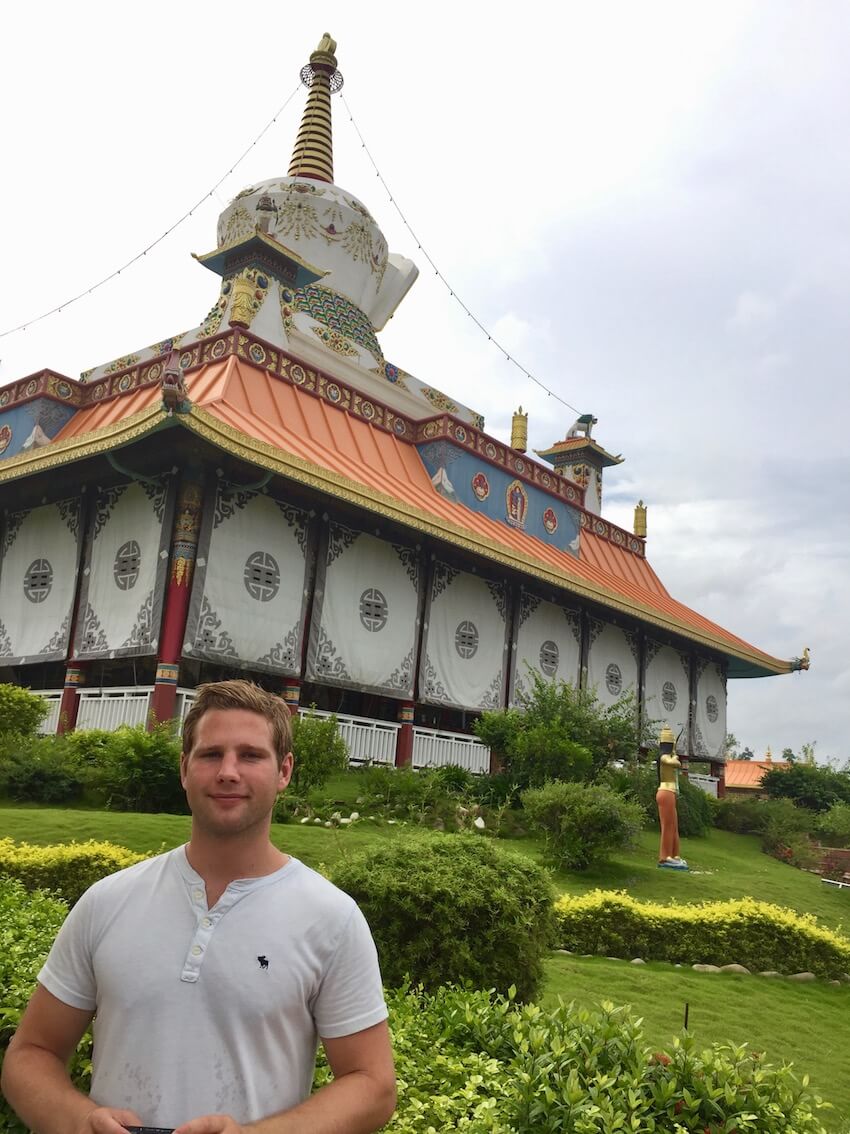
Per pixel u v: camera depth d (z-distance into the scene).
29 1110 2.63
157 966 2.66
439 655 25.91
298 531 22.70
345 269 34.03
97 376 31.23
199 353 25.67
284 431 23.62
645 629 34.88
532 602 29.58
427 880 7.38
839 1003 11.04
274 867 2.89
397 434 29.81
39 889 9.53
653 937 11.88
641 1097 4.33
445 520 23.88
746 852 26.28
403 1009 5.61
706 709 38.41
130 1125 2.48
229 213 34.31
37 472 21.11
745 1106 4.44
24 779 16.53
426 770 21.75
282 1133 2.47
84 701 21.27
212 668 23.14
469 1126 4.06
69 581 22.47
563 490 35.66
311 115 37.53
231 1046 2.61
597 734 24.73
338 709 27.14
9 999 4.66
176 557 20.09
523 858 7.98
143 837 12.98
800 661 38.84
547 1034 4.82
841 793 38.97
